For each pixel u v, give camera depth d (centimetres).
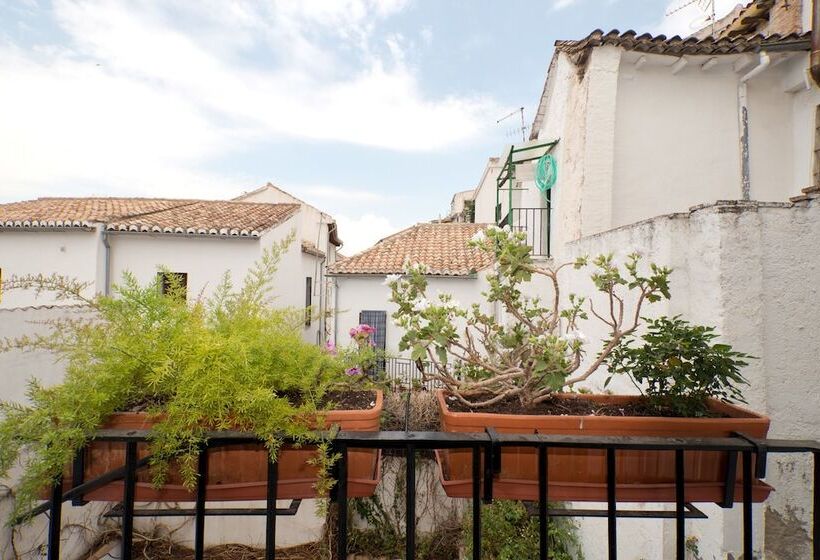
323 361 172
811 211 252
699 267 269
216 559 540
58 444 132
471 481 165
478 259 999
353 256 1062
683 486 151
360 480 162
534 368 183
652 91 552
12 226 878
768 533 246
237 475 159
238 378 144
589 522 399
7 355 382
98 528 535
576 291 485
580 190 532
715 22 767
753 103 553
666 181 548
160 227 926
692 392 181
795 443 142
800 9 545
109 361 142
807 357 246
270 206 1293
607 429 166
